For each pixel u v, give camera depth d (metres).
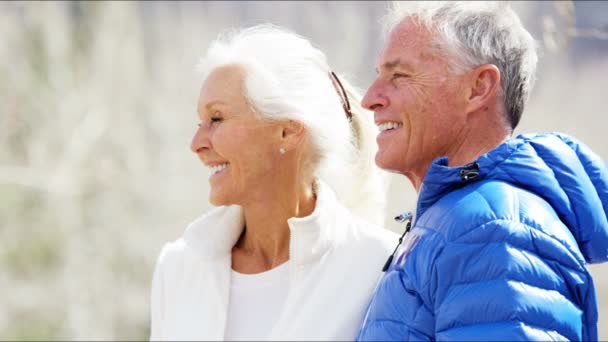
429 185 5.01
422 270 4.71
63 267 24.70
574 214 4.96
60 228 24.94
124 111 27.84
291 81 5.58
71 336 23.97
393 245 5.71
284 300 5.61
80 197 25.92
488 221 4.62
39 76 27.36
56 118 27.14
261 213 5.65
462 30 5.14
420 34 5.20
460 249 4.60
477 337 4.43
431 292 4.66
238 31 5.79
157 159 27.75
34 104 27.09
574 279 4.62
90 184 26.47
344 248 5.63
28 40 27.48
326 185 5.82
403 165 5.29
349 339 5.43
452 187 4.99
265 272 5.68
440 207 4.87
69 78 27.59
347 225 5.73
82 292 24.56
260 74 5.49
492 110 5.18
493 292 4.46
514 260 4.52
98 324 24.41
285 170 5.62
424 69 5.17
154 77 28.92
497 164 4.94
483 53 5.11
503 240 4.57
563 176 5.00
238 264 5.79
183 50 29.11
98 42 28.11
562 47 8.24
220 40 5.74
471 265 4.57
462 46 5.12
